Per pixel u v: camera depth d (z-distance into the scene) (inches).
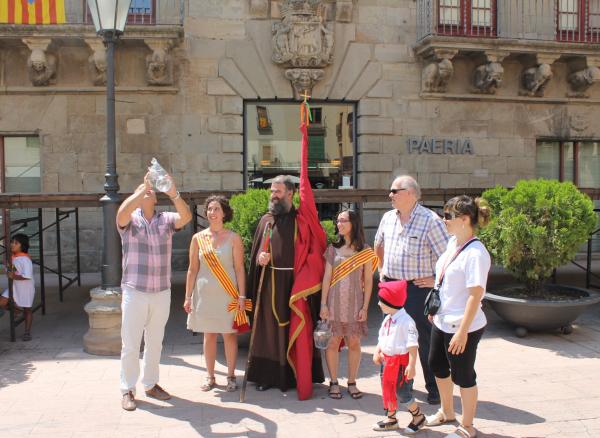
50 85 438.0
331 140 479.2
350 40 465.1
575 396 197.8
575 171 522.3
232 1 451.2
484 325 156.5
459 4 477.7
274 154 473.7
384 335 166.1
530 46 466.9
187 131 451.5
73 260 457.7
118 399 196.2
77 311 342.0
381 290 164.6
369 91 470.3
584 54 476.1
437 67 466.0
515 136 496.4
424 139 479.8
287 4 447.8
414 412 167.3
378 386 209.3
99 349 249.8
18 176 456.1
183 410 186.2
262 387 205.2
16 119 440.5
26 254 285.4
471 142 488.1
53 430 170.6
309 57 450.0
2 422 176.6
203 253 199.9
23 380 216.5
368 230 477.7
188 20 446.6
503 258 274.1
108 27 247.0
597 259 528.4
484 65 471.8
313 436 166.4
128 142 446.6
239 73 454.6
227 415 182.1
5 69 436.8
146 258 189.3
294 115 474.6
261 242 203.9
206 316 198.8
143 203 189.6
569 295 287.0
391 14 471.5
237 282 203.3
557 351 252.8
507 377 217.9
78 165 444.1
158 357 196.7
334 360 196.4
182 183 452.8
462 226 155.6
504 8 480.4
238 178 460.4
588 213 268.2
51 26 409.7
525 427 171.8
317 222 202.2
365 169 472.1
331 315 193.3
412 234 187.0
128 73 442.6
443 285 159.9
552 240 263.9
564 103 503.8
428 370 191.3
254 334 201.3
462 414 165.0
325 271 195.8
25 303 278.5
